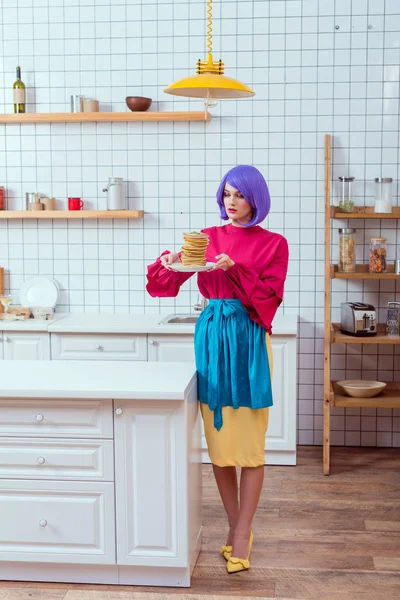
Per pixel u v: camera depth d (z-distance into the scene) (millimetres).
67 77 4777
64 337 4426
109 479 2873
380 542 3336
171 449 2836
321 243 4711
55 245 4906
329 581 2975
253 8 4609
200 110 4719
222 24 4637
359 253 4703
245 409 3062
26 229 4914
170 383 2885
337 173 4672
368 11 4551
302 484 4102
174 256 3021
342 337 4328
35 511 2916
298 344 4781
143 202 4805
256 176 3021
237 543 3088
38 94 4812
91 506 2893
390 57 4570
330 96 4621
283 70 4625
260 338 3049
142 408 2826
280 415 4359
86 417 2857
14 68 4809
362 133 4625
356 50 4582
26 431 2887
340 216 4332
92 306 4922
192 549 3023
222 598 2846
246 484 3129
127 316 4746
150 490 2861
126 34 4711
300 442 4844
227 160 4723
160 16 4676
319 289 4738
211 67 2881
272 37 4613
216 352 3043
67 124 4812
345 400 4277
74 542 2912
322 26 4582
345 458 4570
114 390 2775
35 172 4867
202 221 4785
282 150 4676
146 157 4773
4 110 4840
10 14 4773
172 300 4852
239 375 3037
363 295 4711
